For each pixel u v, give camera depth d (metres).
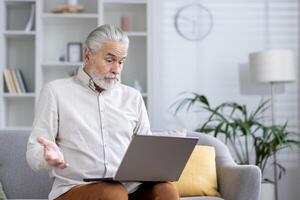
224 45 4.04
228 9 4.06
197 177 2.62
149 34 3.84
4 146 2.81
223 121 3.48
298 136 4.00
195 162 2.67
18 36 3.87
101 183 1.63
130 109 2.01
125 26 3.94
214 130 3.48
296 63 4.06
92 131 1.87
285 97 4.04
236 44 4.04
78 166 1.82
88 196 1.61
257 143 3.81
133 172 1.63
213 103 4.00
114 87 1.97
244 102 4.01
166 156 1.64
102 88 1.92
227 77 4.02
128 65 4.04
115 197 1.57
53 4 4.04
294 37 4.07
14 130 2.89
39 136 1.79
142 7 3.99
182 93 3.99
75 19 3.88
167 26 4.02
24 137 2.85
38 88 3.72
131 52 4.04
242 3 4.07
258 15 4.07
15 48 3.97
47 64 3.76
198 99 3.71
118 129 1.93
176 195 1.70
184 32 4.02
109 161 1.86
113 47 1.83
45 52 3.99
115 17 4.06
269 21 4.07
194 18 4.04
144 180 1.69
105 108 1.93
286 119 4.02
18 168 2.77
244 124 3.46
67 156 1.83
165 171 1.70
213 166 2.70
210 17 4.04
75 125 1.85
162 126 3.95
